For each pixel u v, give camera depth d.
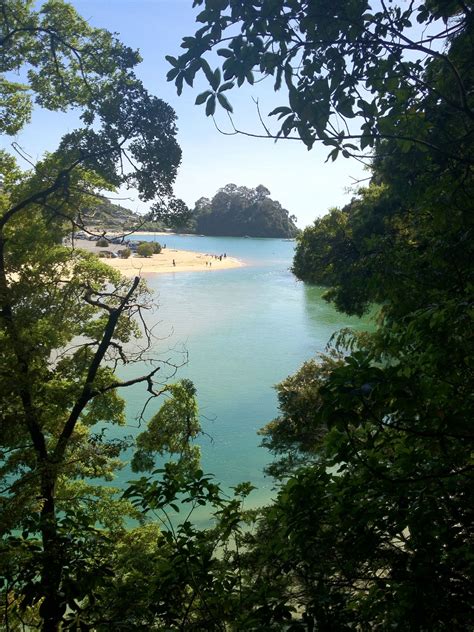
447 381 3.85
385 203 11.82
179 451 13.90
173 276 83.44
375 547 4.00
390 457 4.56
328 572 4.30
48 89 12.47
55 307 12.12
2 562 5.82
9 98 12.30
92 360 13.36
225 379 32.59
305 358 37.50
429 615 3.49
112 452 12.75
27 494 10.21
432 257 6.05
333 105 4.00
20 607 4.90
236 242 183.88
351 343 6.28
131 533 12.01
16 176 12.35
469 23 4.38
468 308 3.59
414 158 5.96
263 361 36.69
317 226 18.77
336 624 3.92
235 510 5.05
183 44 3.63
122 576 7.46
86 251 13.25
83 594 4.93
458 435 3.23
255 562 5.31
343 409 3.18
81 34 11.76
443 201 5.36
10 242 11.52
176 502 18.83
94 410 13.59
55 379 12.11
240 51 3.61
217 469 21.42
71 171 11.89
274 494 19.30
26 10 11.70
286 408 15.12
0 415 10.91
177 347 40.03
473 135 5.42
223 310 56.16
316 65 4.03
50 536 5.55
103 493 12.55
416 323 3.77
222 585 4.84
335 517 4.04
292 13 3.79
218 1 3.57
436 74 6.12
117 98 11.61
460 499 3.88
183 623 4.57
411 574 3.58
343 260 13.90
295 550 4.38
